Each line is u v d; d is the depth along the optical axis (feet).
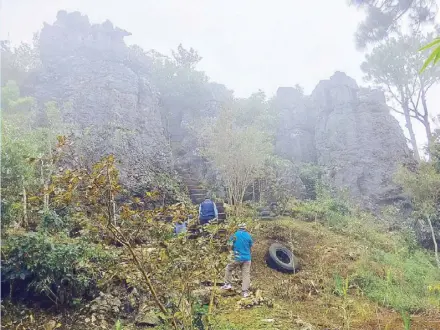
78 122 40.29
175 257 11.35
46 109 36.45
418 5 33.78
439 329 15.39
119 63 52.49
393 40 55.11
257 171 39.73
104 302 15.37
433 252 32.17
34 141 24.53
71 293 15.29
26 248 14.78
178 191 39.83
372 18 35.70
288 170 47.03
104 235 12.03
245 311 16.60
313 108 63.72
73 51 53.83
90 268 15.76
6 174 17.69
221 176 42.47
